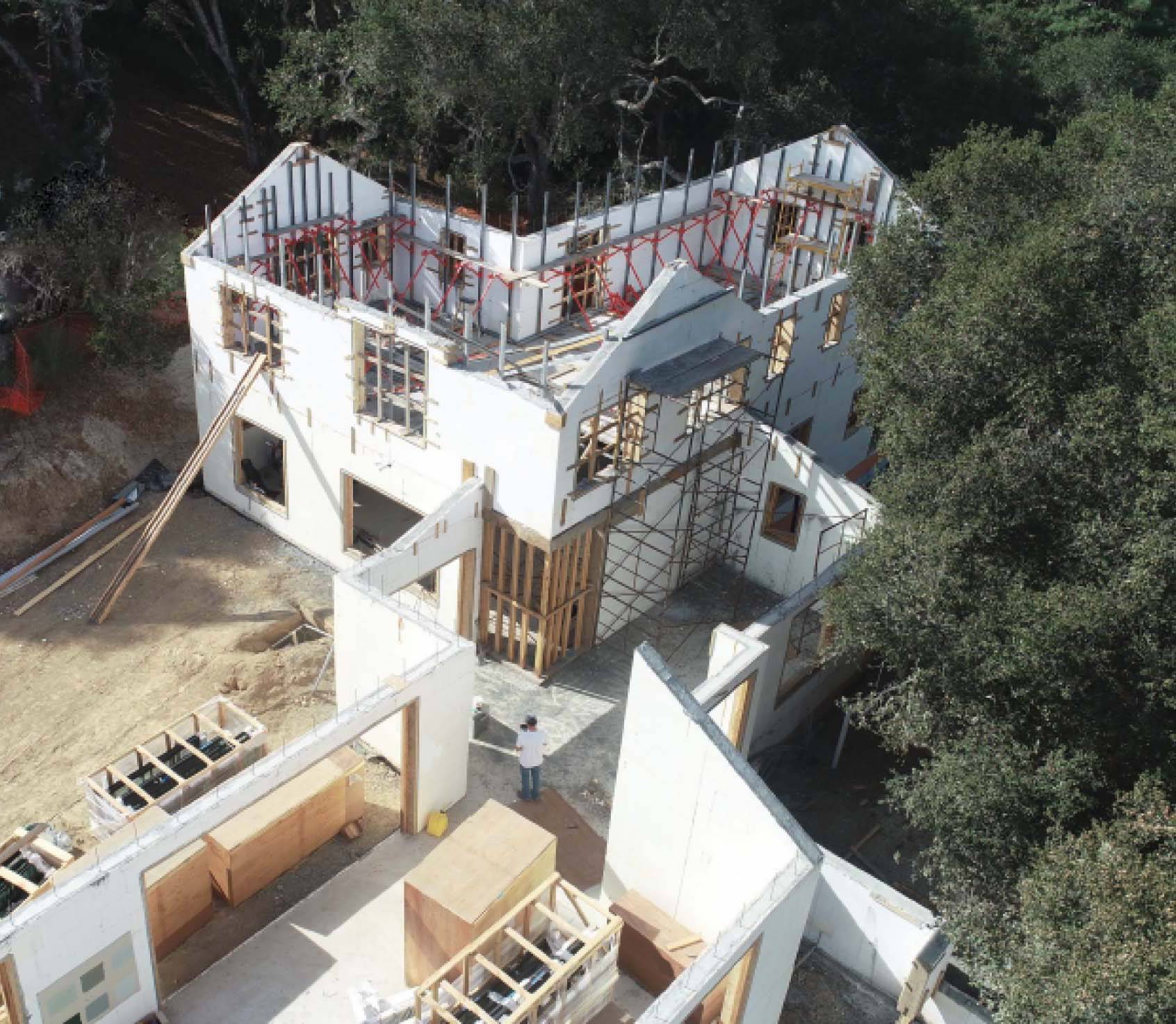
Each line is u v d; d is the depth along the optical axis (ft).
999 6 161.27
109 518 80.69
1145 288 55.42
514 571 68.64
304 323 71.61
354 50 105.09
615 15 107.04
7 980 40.06
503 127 114.01
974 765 45.24
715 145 122.72
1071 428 49.03
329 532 78.02
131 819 50.83
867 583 49.16
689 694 47.75
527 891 49.24
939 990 49.65
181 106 126.52
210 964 50.55
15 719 64.18
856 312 83.61
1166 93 66.33
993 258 59.41
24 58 107.76
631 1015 50.37
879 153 142.41
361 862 56.75
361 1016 46.24
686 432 72.79
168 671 68.23
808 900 45.50
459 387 66.08
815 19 139.95
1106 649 43.96
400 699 52.60
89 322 87.61
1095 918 36.83
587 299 95.55
